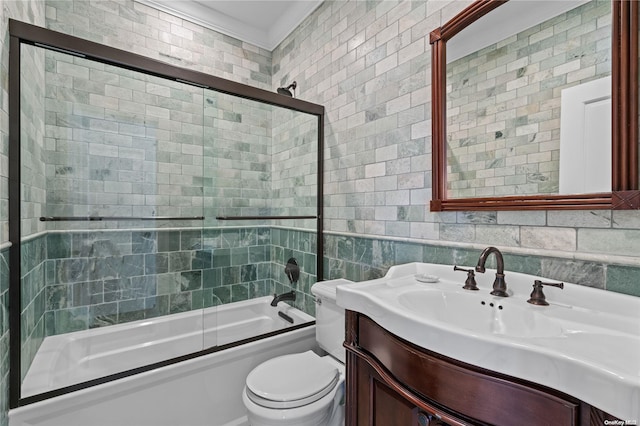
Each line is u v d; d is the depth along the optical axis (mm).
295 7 2197
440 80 1280
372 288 1059
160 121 1954
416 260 1400
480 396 637
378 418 923
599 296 826
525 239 1033
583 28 901
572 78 923
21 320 1184
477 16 1154
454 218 1252
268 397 1179
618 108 821
